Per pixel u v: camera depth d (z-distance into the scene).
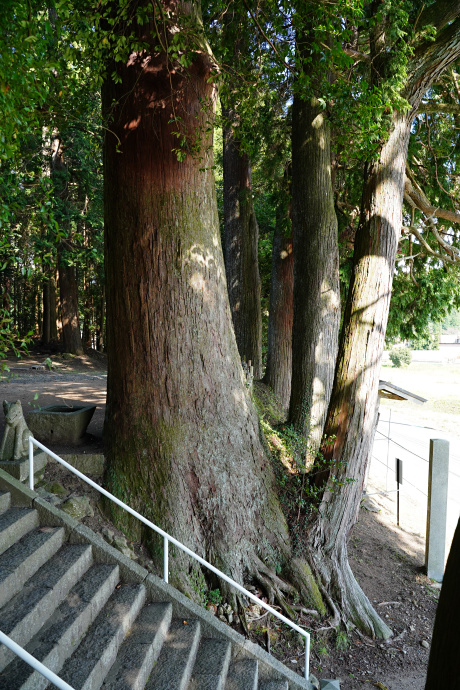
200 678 4.50
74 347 23.97
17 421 5.86
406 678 6.10
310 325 9.58
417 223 12.71
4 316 4.84
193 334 6.49
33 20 4.45
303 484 7.52
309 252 9.51
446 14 7.15
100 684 3.96
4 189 4.83
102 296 28.89
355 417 7.08
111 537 5.89
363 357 7.07
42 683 3.66
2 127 4.29
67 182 19.72
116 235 6.47
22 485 5.44
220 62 6.73
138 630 4.73
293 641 6.22
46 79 4.87
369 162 7.27
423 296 12.99
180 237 6.39
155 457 6.31
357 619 6.82
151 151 6.23
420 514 11.29
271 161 13.02
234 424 6.83
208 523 6.42
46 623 4.22
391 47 7.02
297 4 6.53
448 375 38.16
